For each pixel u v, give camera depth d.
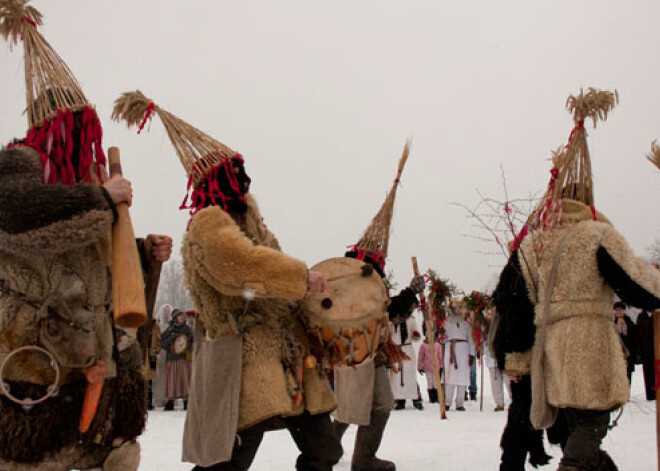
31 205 2.80
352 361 3.93
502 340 4.68
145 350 3.47
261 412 3.53
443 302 13.49
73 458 3.10
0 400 2.89
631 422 9.09
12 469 2.92
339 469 6.38
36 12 3.28
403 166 6.66
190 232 3.62
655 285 4.36
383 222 6.61
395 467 6.09
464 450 6.98
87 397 3.00
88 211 2.85
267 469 6.12
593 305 4.42
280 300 3.77
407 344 13.67
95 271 3.11
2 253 2.96
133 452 3.30
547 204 4.90
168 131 3.94
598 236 4.47
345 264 4.00
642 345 13.42
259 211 3.99
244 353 3.62
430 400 15.84
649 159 5.23
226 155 3.90
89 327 3.03
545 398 4.45
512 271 4.70
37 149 3.08
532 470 5.69
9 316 2.91
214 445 3.54
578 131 5.01
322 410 3.82
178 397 14.21
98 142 3.26
